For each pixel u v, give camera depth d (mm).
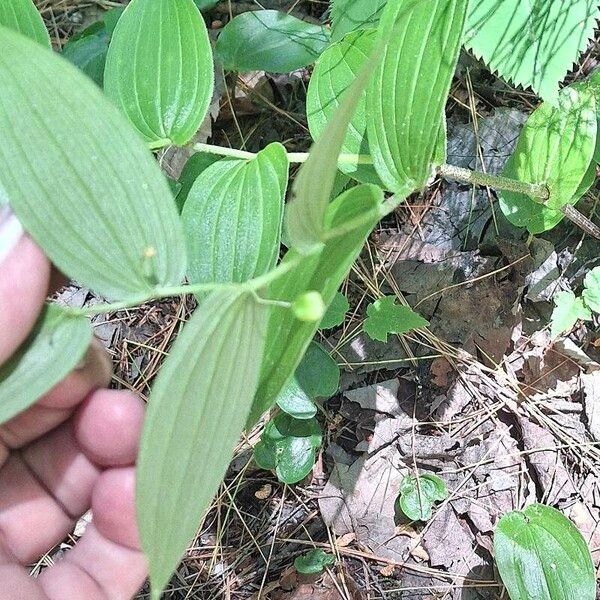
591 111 294
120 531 257
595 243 403
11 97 154
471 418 404
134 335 432
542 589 334
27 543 273
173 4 260
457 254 423
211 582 391
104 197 164
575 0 304
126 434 249
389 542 389
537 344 405
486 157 425
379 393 412
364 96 271
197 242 245
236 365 160
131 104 271
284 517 400
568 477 385
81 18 480
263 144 456
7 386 159
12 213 177
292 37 369
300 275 187
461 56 438
